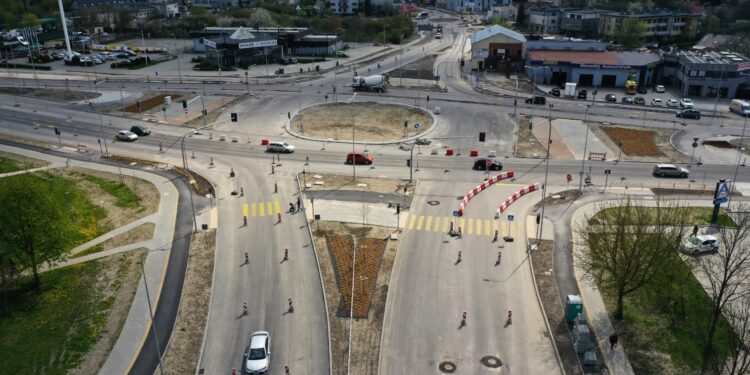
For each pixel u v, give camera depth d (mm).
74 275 64812
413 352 52500
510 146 108500
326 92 149875
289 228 75250
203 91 149875
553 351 52812
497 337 54625
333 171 95500
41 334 54969
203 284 62750
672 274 58094
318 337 54375
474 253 69375
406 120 124812
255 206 82000
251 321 56625
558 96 147875
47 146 109438
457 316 57625
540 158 102312
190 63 190375
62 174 95312
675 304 58750
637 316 57281
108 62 192875
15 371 50125
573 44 176750
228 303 59469
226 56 183625
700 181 92438
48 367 50594
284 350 52625
